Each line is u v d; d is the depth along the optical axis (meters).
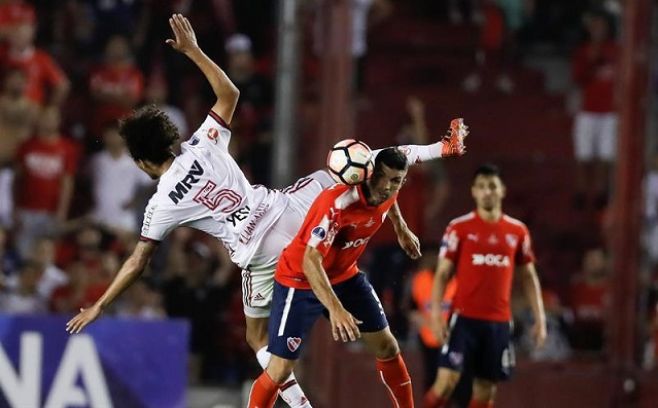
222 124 26.23
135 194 47.50
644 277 42.06
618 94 42.25
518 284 43.75
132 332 36.94
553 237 45.50
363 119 46.00
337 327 24.27
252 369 43.31
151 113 26.25
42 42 53.47
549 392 42.06
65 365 36.09
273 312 26.16
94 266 44.41
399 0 52.50
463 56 51.75
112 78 50.72
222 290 44.66
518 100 50.28
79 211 49.22
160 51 51.66
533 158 45.56
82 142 50.56
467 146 49.00
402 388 27.17
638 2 41.84
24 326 35.81
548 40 53.75
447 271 35.59
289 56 39.50
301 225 26.30
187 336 37.41
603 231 44.81
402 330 41.56
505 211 45.41
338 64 40.81
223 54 50.84
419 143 44.97
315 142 41.84
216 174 25.97
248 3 51.34
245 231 26.22
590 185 45.84
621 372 41.88
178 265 44.84
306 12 44.25
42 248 44.44
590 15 51.41
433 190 43.69
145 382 36.81
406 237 26.86
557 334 43.38
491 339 35.53
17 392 35.50
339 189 25.02
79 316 25.73
